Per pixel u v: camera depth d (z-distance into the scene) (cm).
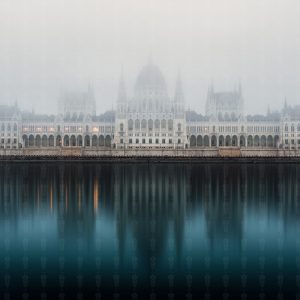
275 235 6328
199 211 8031
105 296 4562
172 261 5353
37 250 5719
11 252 5666
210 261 5356
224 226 6838
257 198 9438
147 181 12744
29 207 8375
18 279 4922
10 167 18375
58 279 4916
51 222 7119
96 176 14250
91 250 5719
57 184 11938
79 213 7812
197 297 4534
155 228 6725
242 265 5238
